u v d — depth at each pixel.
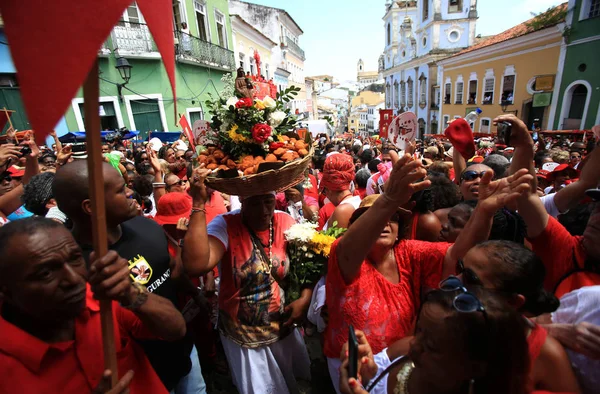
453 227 1.95
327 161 2.99
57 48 0.51
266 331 2.04
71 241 1.04
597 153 1.90
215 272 2.84
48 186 2.19
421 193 2.13
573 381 1.05
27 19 0.49
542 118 17.25
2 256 0.94
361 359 1.30
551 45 16.12
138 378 1.33
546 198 2.25
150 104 11.84
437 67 29.86
